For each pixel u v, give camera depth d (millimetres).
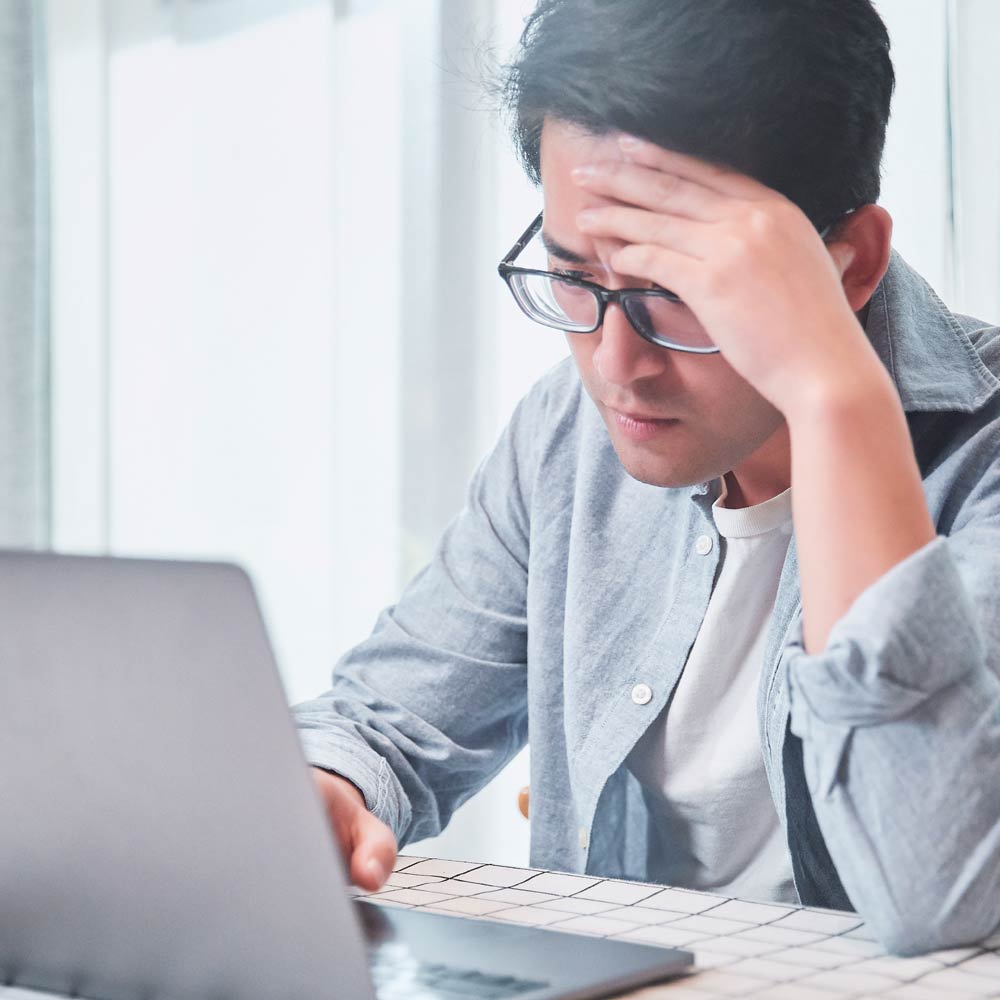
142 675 591
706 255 812
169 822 599
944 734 721
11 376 2604
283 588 2406
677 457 896
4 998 659
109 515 2590
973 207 1832
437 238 2213
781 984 646
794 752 958
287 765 565
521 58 883
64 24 2604
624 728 1123
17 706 625
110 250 2590
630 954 669
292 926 577
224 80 2463
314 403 2371
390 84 2256
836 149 846
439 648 1222
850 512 762
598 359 875
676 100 809
